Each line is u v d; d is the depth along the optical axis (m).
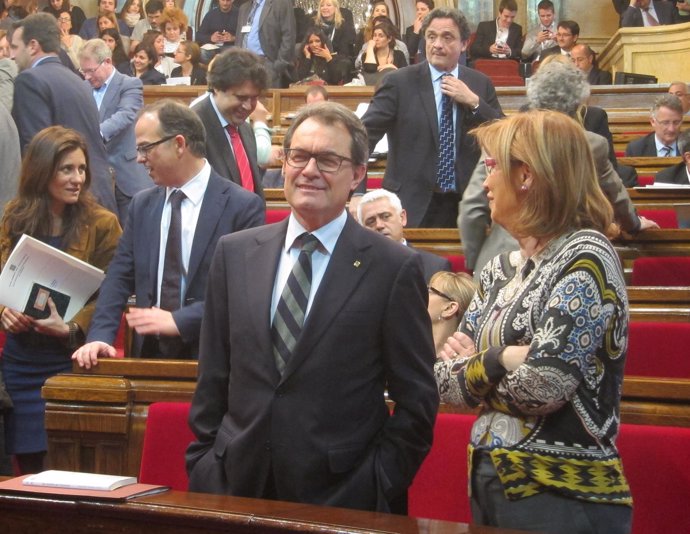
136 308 3.39
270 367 2.44
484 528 1.91
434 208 5.31
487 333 2.30
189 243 3.45
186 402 3.20
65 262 3.81
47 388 3.29
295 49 10.59
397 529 1.89
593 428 2.14
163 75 10.52
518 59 12.80
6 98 5.82
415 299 2.49
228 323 2.56
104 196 5.78
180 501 2.09
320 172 2.48
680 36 12.45
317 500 2.40
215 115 4.35
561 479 2.12
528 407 2.12
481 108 5.18
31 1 10.52
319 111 2.53
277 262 2.54
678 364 3.91
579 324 2.11
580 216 2.24
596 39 15.19
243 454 2.43
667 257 5.02
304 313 2.47
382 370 2.50
